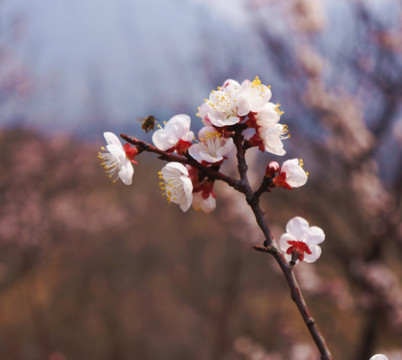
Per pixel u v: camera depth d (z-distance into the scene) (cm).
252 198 136
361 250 551
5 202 1109
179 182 147
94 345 981
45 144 1155
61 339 987
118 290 1109
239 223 648
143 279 1145
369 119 518
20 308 1059
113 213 1227
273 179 139
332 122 515
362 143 515
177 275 1050
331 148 514
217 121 138
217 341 862
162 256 1158
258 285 899
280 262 128
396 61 473
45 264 1216
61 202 1162
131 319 1038
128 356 949
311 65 512
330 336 707
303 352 598
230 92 145
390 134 525
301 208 536
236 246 877
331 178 523
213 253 1024
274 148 142
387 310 544
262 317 854
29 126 994
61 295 1105
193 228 1112
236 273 879
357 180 523
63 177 1200
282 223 636
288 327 663
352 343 700
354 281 565
